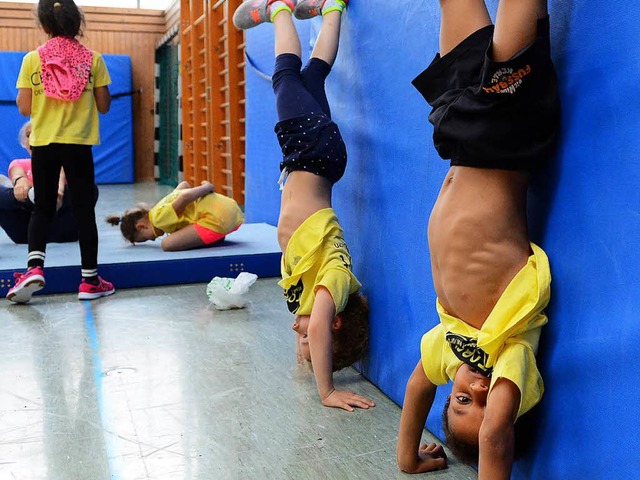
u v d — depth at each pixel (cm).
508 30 135
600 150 132
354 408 220
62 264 371
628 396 125
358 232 259
